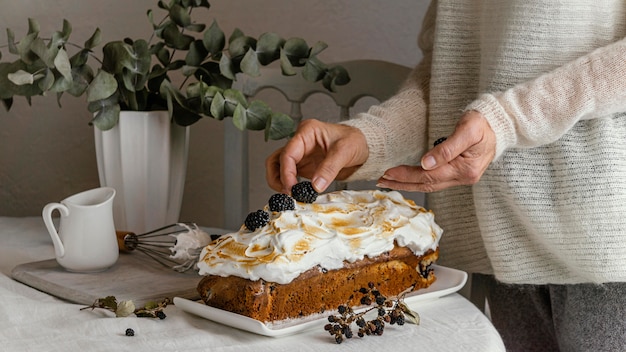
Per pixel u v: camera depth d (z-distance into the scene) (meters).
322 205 1.35
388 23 2.01
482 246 1.57
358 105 2.05
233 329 1.24
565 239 1.43
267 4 2.05
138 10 2.07
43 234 1.68
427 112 1.58
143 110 1.66
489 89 1.47
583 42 1.43
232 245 1.28
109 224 1.44
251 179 2.10
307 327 1.23
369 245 1.30
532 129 1.35
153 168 1.64
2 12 2.10
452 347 1.20
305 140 1.42
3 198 2.16
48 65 1.54
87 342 1.20
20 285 1.39
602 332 1.48
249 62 1.66
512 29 1.44
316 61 1.76
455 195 1.57
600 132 1.40
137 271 1.45
